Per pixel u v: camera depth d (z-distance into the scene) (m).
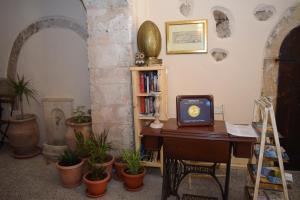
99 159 2.54
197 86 2.94
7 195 2.38
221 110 2.69
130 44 2.69
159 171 2.86
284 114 2.81
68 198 2.33
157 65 2.61
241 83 2.82
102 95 2.83
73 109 3.53
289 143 2.85
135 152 2.57
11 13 3.54
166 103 2.72
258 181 1.81
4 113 3.92
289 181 1.86
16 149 3.34
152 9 2.91
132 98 2.80
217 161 1.93
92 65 2.80
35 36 3.51
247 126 2.08
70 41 3.38
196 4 2.79
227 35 2.77
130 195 2.36
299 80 2.71
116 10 2.64
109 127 2.87
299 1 2.56
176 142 1.95
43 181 2.67
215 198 2.18
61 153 3.20
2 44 3.69
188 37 2.85
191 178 2.61
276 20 2.64
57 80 3.54
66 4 3.31
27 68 3.63
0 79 3.77
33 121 3.40
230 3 2.70
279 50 2.69
